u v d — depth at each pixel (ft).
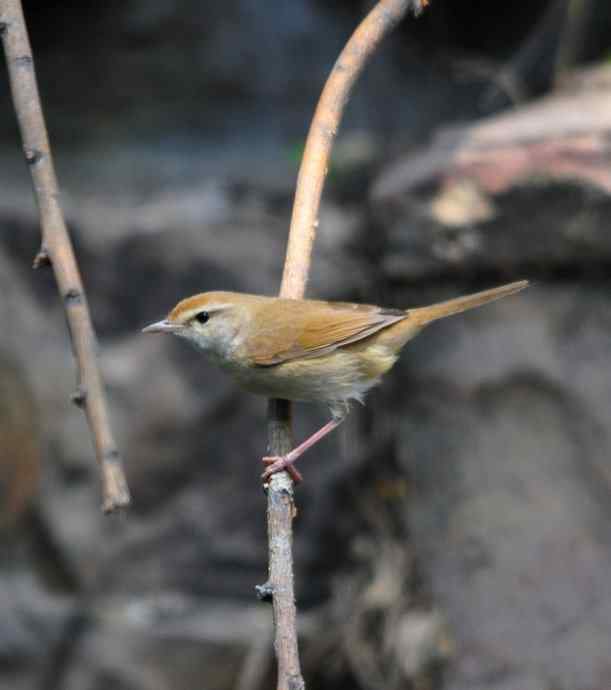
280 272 40.50
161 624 39.63
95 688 39.47
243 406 39.52
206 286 40.42
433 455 36.94
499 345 35.83
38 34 53.16
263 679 39.50
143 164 50.16
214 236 41.27
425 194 35.58
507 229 34.83
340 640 38.88
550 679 35.14
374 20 22.30
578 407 35.12
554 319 35.40
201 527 39.99
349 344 25.99
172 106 53.26
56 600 40.01
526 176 34.30
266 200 45.85
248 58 53.67
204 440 39.65
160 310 40.45
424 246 35.81
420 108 53.62
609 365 34.83
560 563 35.42
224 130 52.85
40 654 39.60
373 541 39.50
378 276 38.88
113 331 40.50
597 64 52.19
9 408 40.42
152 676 39.40
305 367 25.70
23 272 41.24
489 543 36.17
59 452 40.11
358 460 39.58
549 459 35.63
